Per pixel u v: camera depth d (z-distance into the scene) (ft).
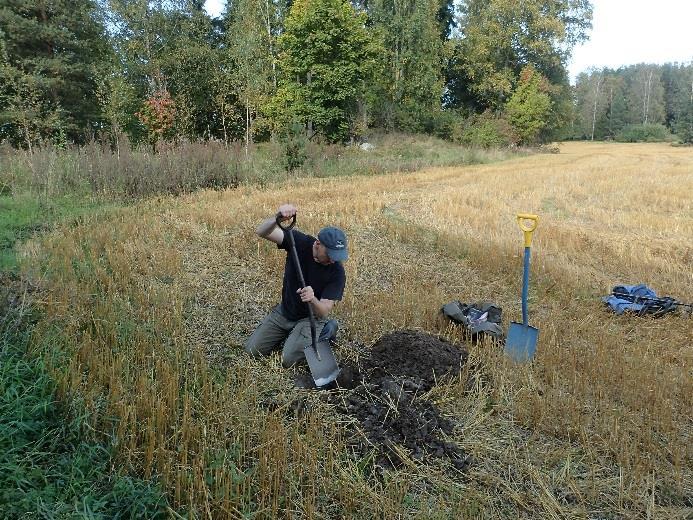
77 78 81.92
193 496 11.05
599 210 48.93
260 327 17.28
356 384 16.03
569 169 87.92
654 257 33.73
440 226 38.34
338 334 19.30
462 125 138.51
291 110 91.56
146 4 98.17
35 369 13.98
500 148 137.59
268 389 15.53
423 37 125.70
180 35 101.60
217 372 15.84
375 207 43.52
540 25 147.43
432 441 14.08
